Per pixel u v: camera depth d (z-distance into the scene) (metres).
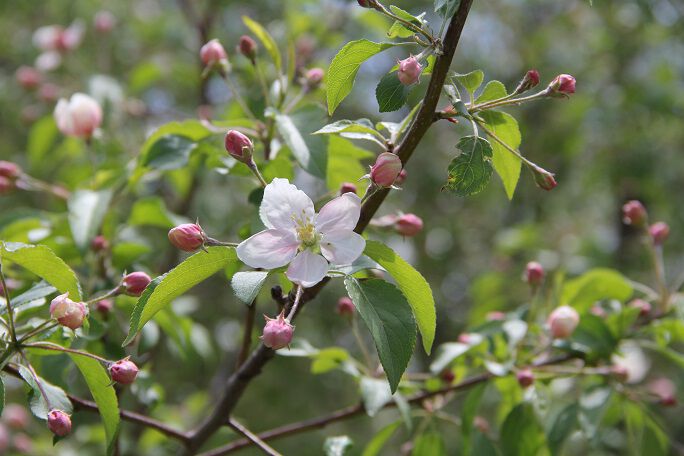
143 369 0.73
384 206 1.36
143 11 1.44
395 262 0.54
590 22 1.58
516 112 1.53
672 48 1.50
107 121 0.96
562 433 0.68
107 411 0.57
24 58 1.46
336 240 0.54
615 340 0.69
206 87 1.10
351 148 0.66
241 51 0.68
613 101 1.44
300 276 0.53
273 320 0.52
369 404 0.65
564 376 0.69
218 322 1.43
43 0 1.42
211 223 1.16
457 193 0.54
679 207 1.46
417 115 0.55
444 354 0.68
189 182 0.94
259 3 1.25
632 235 1.42
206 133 0.67
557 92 0.56
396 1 1.41
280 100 0.67
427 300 0.54
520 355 0.70
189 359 0.74
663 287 0.72
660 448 0.71
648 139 1.43
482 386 0.70
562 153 1.49
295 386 1.55
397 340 0.52
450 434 1.36
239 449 0.68
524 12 1.69
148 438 0.88
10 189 0.76
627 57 1.49
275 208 0.54
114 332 0.67
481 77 0.55
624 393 0.70
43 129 0.97
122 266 0.72
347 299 0.70
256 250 0.53
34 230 0.72
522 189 1.56
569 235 1.52
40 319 0.59
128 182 0.70
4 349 0.55
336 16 1.15
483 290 1.14
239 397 0.62
